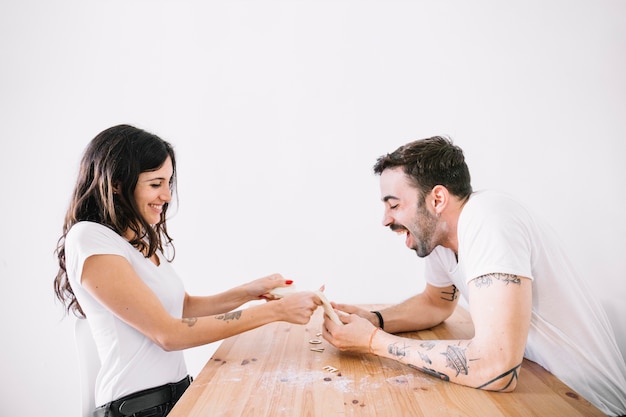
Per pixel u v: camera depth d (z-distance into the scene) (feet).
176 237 6.69
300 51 6.56
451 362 3.37
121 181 4.10
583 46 6.15
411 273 6.55
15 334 6.84
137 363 3.94
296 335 4.72
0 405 6.85
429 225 3.94
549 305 3.70
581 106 6.18
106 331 3.93
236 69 6.63
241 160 6.64
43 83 6.74
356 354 4.14
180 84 6.66
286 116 6.59
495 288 3.24
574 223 6.25
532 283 3.67
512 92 6.30
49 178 6.75
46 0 6.72
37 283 6.81
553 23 6.19
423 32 6.42
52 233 6.78
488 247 3.36
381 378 3.56
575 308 3.73
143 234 4.39
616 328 5.04
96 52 6.72
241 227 6.66
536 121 6.27
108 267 3.74
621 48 6.09
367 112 6.52
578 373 3.74
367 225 6.56
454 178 3.82
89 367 4.33
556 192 6.27
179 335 3.79
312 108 6.57
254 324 4.02
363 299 6.62
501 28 6.29
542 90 6.24
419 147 3.91
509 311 3.17
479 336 3.30
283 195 6.62
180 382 4.29
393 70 6.48
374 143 6.53
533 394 3.23
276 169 6.61
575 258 6.26
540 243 3.58
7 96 6.73
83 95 6.74
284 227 6.63
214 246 6.68
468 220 3.57
